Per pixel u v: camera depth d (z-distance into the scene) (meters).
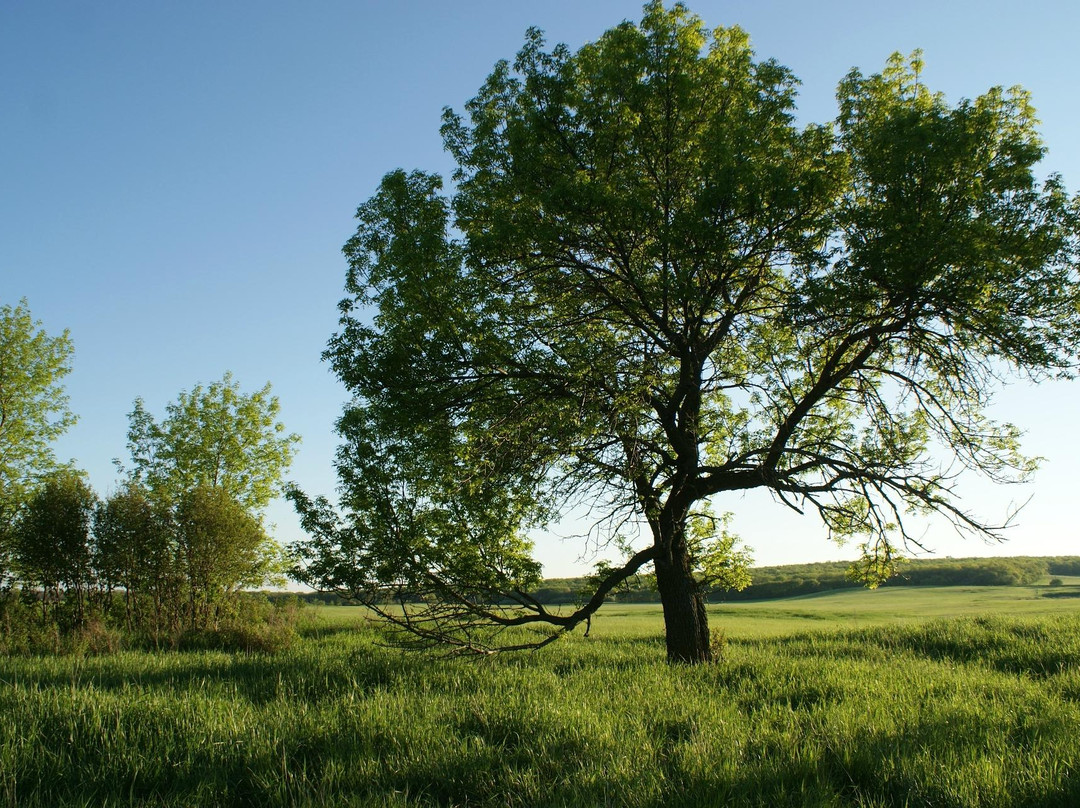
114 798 6.00
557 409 13.33
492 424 13.92
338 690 10.34
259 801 6.13
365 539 13.34
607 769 6.55
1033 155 12.86
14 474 28.58
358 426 13.84
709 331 15.35
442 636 13.31
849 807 5.86
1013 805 5.64
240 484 31.97
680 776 6.42
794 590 93.25
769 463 14.34
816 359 15.81
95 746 7.32
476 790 6.30
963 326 12.89
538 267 14.50
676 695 10.07
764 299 14.71
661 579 15.37
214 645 22.75
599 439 14.23
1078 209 12.66
